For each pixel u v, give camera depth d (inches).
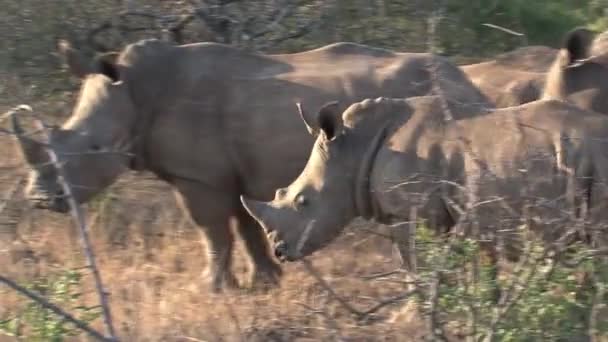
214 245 802.8
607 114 743.1
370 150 700.0
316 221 704.4
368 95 767.7
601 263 602.5
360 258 815.7
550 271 602.5
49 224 885.2
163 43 801.6
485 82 832.3
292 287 786.2
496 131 662.5
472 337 588.1
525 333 592.4
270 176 776.9
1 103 995.3
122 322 705.0
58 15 1056.8
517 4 1250.6
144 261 844.0
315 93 768.9
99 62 788.6
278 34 1063.6
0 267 794.2
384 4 1132.5
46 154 766.5
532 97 810.2
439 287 595.2
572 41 755.4
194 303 755.4
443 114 684.7
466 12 1215.6
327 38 1099.9
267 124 769.6
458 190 661.9
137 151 794.2
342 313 719.1
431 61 781.9
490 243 648.4
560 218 625.9
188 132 782.5
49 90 1036.5
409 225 674.8
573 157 641.0
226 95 780.6
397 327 683.4
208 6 1035.9
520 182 642.8
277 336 693.3
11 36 1047.6
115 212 896.9
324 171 705.6
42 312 639.8
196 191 794.2
